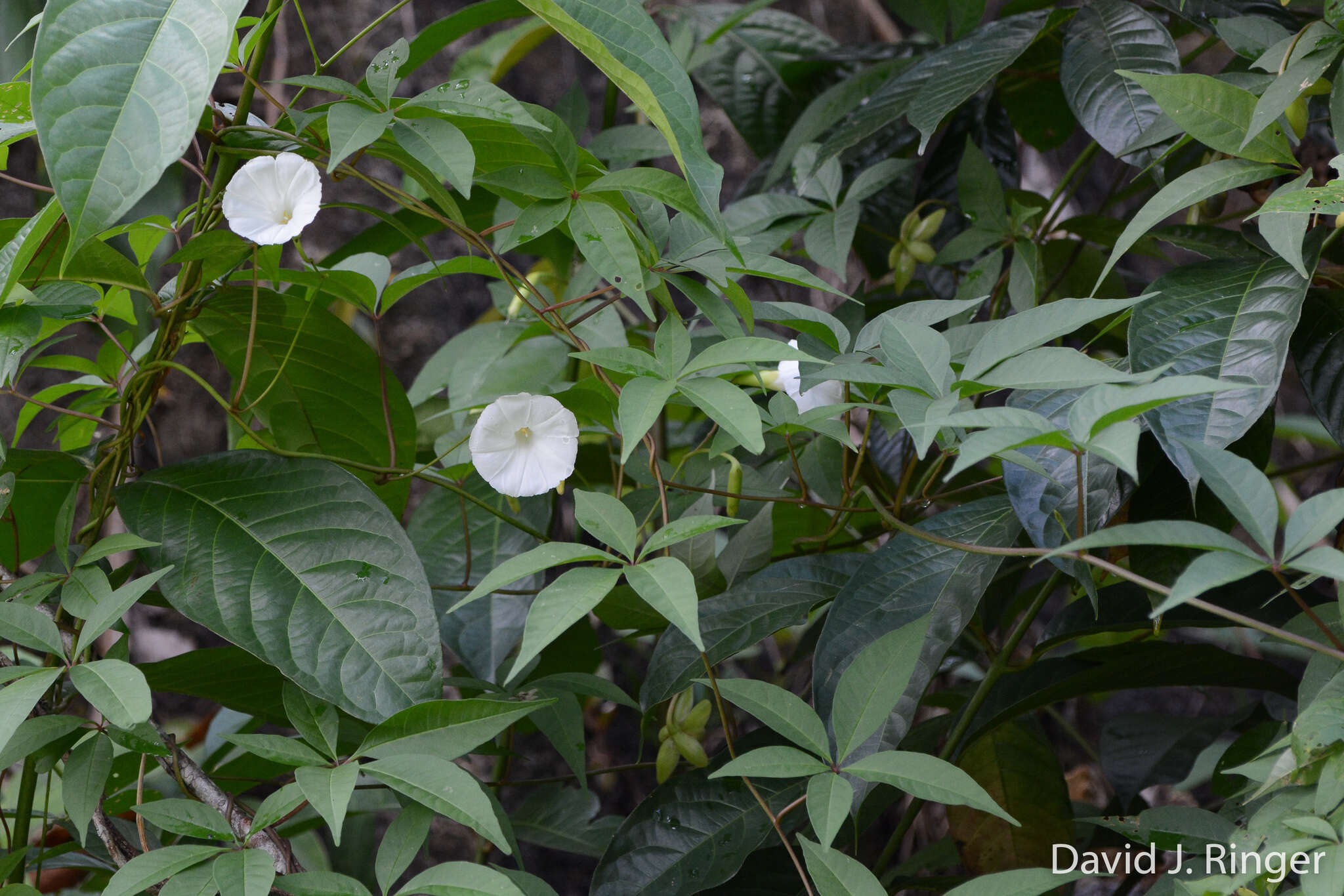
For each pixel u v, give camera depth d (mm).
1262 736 1123
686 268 1064
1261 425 1087
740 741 1147
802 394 1079
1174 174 1214
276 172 1047
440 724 1029
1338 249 1123
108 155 958
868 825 1149
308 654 1040
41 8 1142
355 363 1146
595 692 1121
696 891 1078
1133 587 1142
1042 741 1220
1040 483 1051
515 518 1211
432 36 1198
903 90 1180
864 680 1006
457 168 1016
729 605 1116
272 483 1073
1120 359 1061
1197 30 1218
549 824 1218
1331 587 1129
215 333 1129
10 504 1115
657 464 1064
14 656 1076
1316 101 1169
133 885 985
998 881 973
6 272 1021
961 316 1196
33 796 1078
